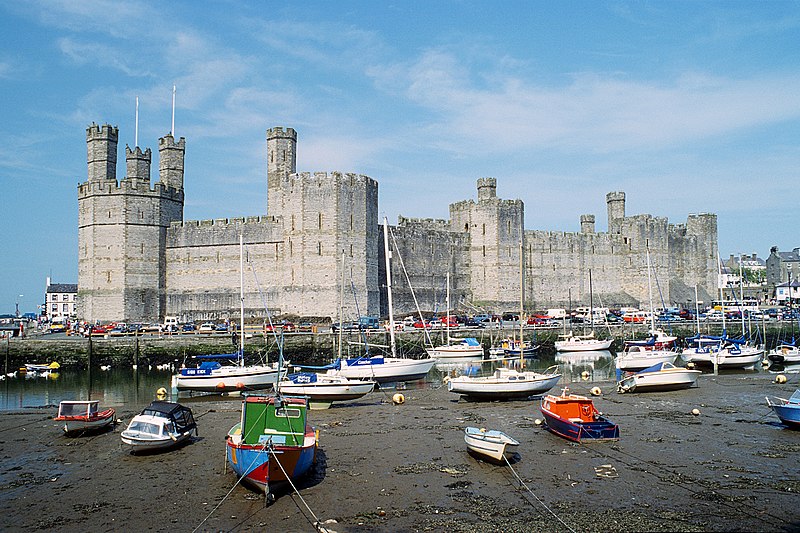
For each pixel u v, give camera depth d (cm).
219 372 4541
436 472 2433
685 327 8988
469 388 3900
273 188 8706
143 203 8375
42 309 16125
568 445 2788
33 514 2077
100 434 3133
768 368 5869
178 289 8544
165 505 2131
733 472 2372
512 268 10094
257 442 2250
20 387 5119
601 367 6225
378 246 8606
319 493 2217
